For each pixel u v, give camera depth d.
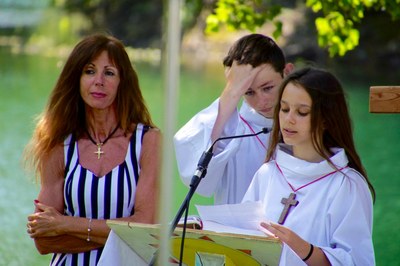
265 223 6.01
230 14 11.88
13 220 13.73
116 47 7.24
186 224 6.12
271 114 7.33
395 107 6.44
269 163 6.73
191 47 40.28
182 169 7.33
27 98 26.78
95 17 46.16
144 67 36.81
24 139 19.75
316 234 6.28
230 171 7.45
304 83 6.33
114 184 7.05
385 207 15.60
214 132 7.29
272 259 5.71
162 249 5.35
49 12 47.50
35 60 39.94
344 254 6.04
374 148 20.62
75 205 7.06
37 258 12.20
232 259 5.84
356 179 6.34
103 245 7.00
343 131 6.43
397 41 34.16
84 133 7.24
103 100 7.10
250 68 7.20
